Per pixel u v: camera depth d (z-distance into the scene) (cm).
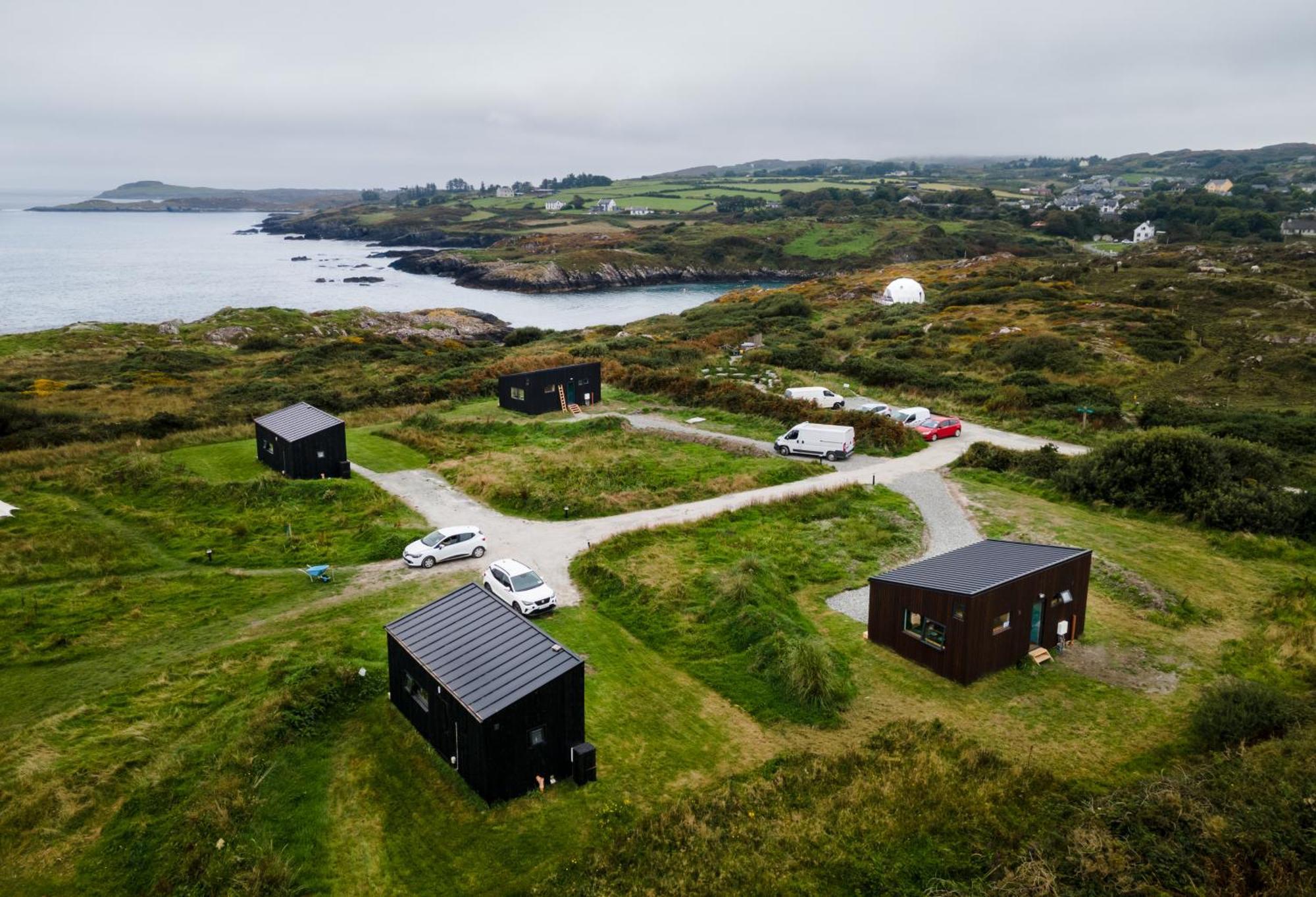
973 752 1931
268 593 2861
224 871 1544
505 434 5038
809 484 4031
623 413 5597
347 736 2041
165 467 4181
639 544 3259
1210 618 2662
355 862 1612
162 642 2514
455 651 1973
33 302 15625
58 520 3534
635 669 2378
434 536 3155
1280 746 1839
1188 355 7262
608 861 1616
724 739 2048
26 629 2555
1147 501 3644
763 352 7362
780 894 1520
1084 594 2514
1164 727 2075
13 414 5359
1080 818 1694
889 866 1594
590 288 19075
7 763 1862
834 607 2794
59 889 1532
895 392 6116
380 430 5103
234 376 8131
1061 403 5491
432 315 13375
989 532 3441
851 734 2061
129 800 1761
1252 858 1519
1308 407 5588
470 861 1620
